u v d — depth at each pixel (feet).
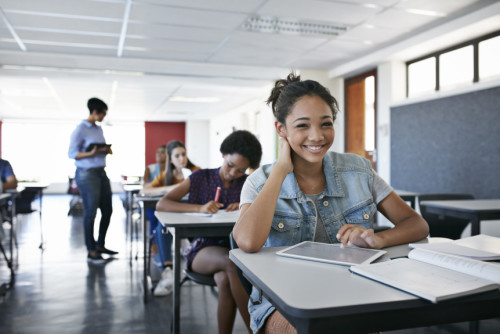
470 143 13.50
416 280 2.57
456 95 14.01
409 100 16.24
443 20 13.70
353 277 2.77
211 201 6.97
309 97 3.67
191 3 12.20
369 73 19.22
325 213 4.09
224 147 7.19
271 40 15.92
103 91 27.32
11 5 12.24
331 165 4.21
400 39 15.79
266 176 4.19
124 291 9.85
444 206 8.25
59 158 44.16
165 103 33.27
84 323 7.81
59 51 17.37
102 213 13.65
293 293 2.43
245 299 5.43
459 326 7.52
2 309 8.55
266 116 25.85
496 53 13.71
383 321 2.32
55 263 12.69
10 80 22.54
